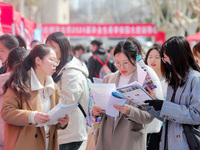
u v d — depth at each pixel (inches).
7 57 176.1
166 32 845.8
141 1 2100.1
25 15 1438.2
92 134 172.7
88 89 191.6
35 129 136.1
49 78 145.1
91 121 189.2
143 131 153.6
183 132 136.3
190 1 717.9
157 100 138.9
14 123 131.1
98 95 145.6
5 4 268.8
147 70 148.3
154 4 870.4
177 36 142.1
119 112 153.3
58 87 167.9
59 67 183.2
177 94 139.1
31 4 1145.4
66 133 181.3
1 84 155.3
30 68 138.5
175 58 137.8
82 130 185.5
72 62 186.9
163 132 145.8
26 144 133.1
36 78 137.3
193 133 134.5
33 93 136.4
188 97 135.7
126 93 136.3
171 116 134.5
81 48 540.4
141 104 143.0
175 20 837.2
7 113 131.0
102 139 158.2
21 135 132.6
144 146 154.4
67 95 177.3
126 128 150.8
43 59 137.4
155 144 190.1
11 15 270.8
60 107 126.0
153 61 215.9
